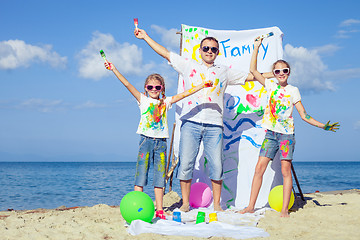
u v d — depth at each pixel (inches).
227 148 262.1
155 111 209.0
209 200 239.8
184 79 233.9
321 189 595.2
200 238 155.7
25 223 187.5
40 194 522.0
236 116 267.4
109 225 184.1
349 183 759.7
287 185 210.7
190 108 228.1
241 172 256.5
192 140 224.5
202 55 231.6
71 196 488.7
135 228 169.3
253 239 155.6
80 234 165.9
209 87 226.1
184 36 269.7
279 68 217.6
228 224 176.9
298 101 217.2
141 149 207.6
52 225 181.9
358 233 165.0
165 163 210.8
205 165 257.9
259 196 247.0
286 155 210.5
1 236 160.7
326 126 203.6
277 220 196.9
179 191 502.9
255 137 260.8
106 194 514.3
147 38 227.0
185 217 204.7
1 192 555.5
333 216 203.8
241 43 273.4
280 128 214.8
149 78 210.1
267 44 271.6
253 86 269.1
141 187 207.6
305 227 177.8
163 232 164.2
